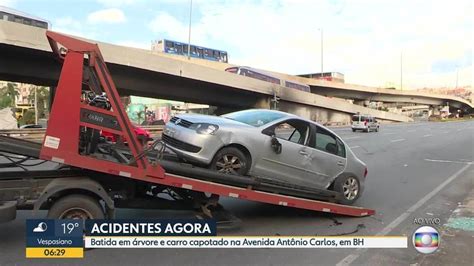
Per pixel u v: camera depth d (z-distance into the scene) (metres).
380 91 106.31
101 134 6.15
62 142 5.50
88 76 5.75
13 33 29.33
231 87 46.75
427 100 129.50
